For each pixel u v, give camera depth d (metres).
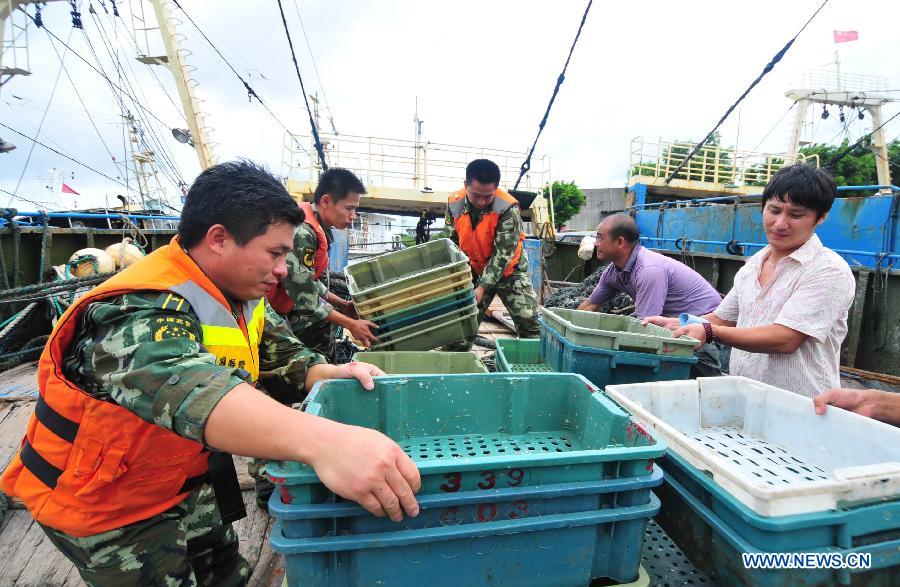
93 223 9.77
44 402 1.07
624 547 1.01
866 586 0.90
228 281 1.16
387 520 0.90
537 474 0.95
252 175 1.10
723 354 2.99
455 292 2.68
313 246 2.59
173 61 8.31
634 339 1.91
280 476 0.85
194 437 0.89
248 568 1.61
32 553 1.95
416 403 1.50
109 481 1.07
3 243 4.91
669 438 1.14
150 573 1.19
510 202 3.49
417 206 10.11
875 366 4.48
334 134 9.34
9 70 6.61
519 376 1.55
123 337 0.95
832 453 1.30
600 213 26.00
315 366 1.56
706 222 6.96
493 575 0.95
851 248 5.07
